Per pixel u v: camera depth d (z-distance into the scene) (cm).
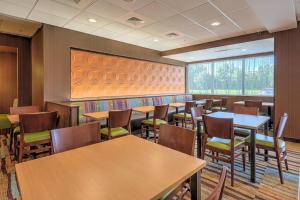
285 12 312
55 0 285
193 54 627
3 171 261
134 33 451
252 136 235
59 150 152
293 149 358
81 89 448
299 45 389
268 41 460
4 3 295
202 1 289
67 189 89
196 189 130
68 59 421
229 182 237
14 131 304
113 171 108
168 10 321
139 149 145
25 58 495
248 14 342
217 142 248
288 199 201
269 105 493
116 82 521
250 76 642
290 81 403
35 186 92
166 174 105
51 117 267
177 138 166
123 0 285
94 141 177
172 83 720
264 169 272
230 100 669
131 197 83
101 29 421
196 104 503
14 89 585
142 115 501
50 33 392
